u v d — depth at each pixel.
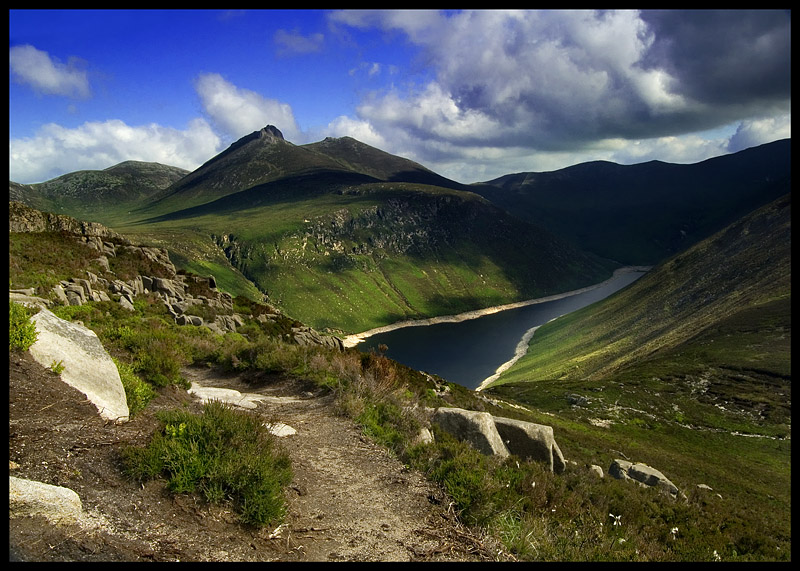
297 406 12.34
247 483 5.59
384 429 10.39
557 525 7.34
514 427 12.45
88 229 37.28
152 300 29.52
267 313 39.38
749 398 63.84
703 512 11.77
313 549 5.18
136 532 4.48
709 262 150.88
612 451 31.61
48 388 6.59
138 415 7.62
